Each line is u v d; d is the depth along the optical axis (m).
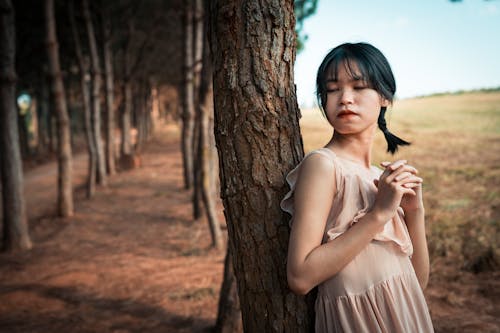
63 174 10.53
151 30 19.16
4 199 7.66
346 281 1.19
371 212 1.12
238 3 1.32
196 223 9.05
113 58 21.00
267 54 1.33
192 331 4.16
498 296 4.25
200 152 7.25
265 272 1.34
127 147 20.62
